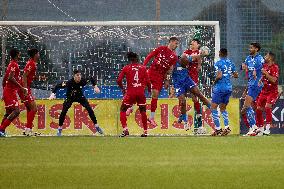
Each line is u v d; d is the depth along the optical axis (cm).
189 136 3797
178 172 1867
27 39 4681
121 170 1919
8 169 1956
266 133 4047
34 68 3862
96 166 2027
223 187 1589
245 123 4050
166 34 4703
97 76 4734
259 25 8856
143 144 2956
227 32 8825
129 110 3741
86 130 4194
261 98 3991
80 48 4728
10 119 3816
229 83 3872
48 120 4178
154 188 1575
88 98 4438
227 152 2533
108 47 4734
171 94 4297
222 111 3912
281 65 8888
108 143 3031
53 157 2336
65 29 4709
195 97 4056
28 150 2652
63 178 1753
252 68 3888
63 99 4191
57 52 4709
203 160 2205
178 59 3878
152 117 3878
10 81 3781
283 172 1864
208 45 4653
